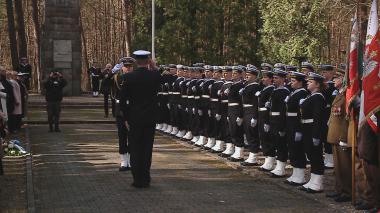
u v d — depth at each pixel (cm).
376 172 777
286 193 926
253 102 1150
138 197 883
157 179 1034
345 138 843
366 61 765
